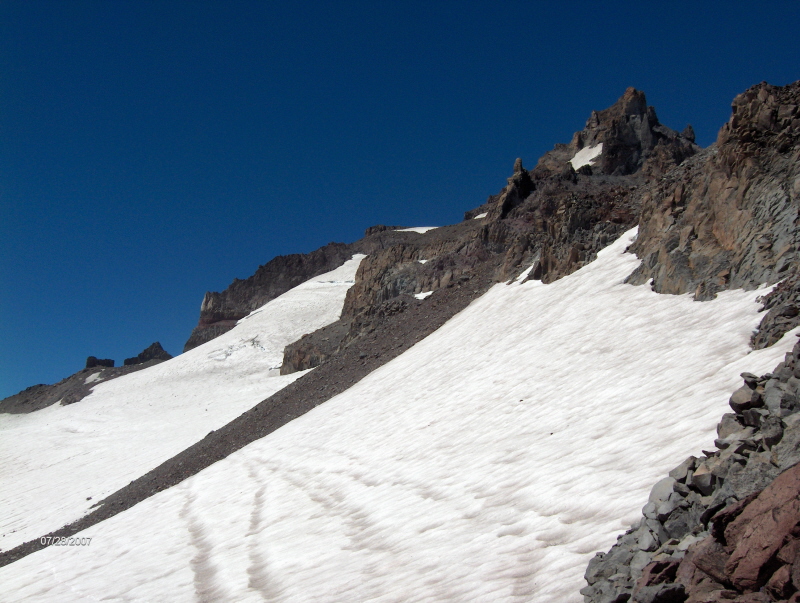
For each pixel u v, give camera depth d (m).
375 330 58.03
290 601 12.68
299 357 84.88
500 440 18.45
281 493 23.70
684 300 22.23
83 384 118.12
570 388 20.17
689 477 8.68
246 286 167.00
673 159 76.19
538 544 10.70
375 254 92.94
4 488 63.38
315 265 164.50
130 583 18.98
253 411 52.94
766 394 9.92
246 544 18.53
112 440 75.00
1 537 47.19
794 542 5.85
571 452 14.70
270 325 117.12
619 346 21.52
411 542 13.48
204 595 15.41
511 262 46.19
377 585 11.82
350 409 35.31
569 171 80.44
